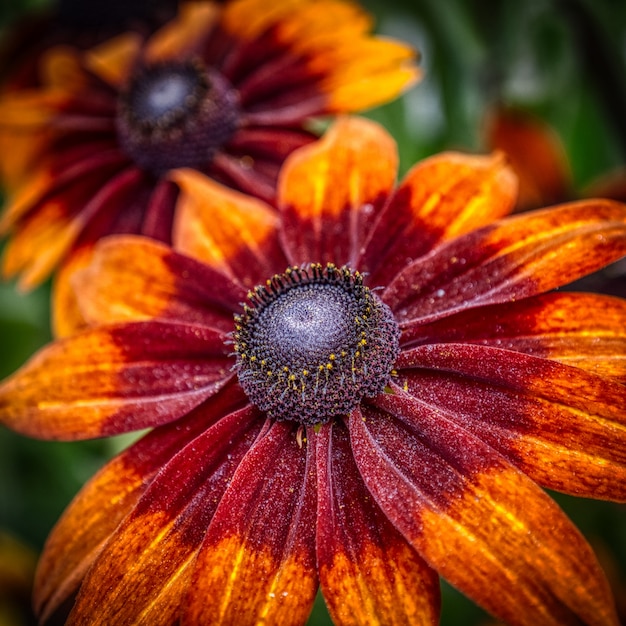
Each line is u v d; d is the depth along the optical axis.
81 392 0.14
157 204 0.18
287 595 0.12
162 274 0.15
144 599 0.13
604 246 0.14
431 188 0.15
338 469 0.13
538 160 0.21
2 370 0.23
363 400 0.13
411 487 0.12
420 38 0.24
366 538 0.12
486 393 0.13
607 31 0.22
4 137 0.22
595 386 0.13
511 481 0.12
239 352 0.14
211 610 0.12
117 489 0.14
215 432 0.14
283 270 0.15
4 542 0.22
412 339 0.14
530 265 0.14
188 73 0.19
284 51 0.19
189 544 0.13
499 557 0.12
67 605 0.20
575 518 0.19
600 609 0.11
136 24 0.23
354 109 0.18
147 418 0.14
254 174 0.18
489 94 0.23
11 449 0.23
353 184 0.16
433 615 0.12
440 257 0.14
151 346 0.15
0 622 0.22
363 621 0.12
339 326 0.14
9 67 0.24
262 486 0.13
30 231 0.20
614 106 0.22
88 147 0.20
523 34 0.24
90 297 0.15
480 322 0.14
